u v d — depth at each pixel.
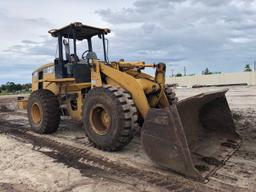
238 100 15.34
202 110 6.30
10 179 4.70
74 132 8.26
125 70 6.86
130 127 5.63
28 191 4.25
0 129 9.17
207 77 48.12
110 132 5.81
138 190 4.18
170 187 4.25
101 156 5.76
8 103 21.39
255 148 5.96
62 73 8.07
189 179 4.49
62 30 7.96
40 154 6.07
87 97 6.28
